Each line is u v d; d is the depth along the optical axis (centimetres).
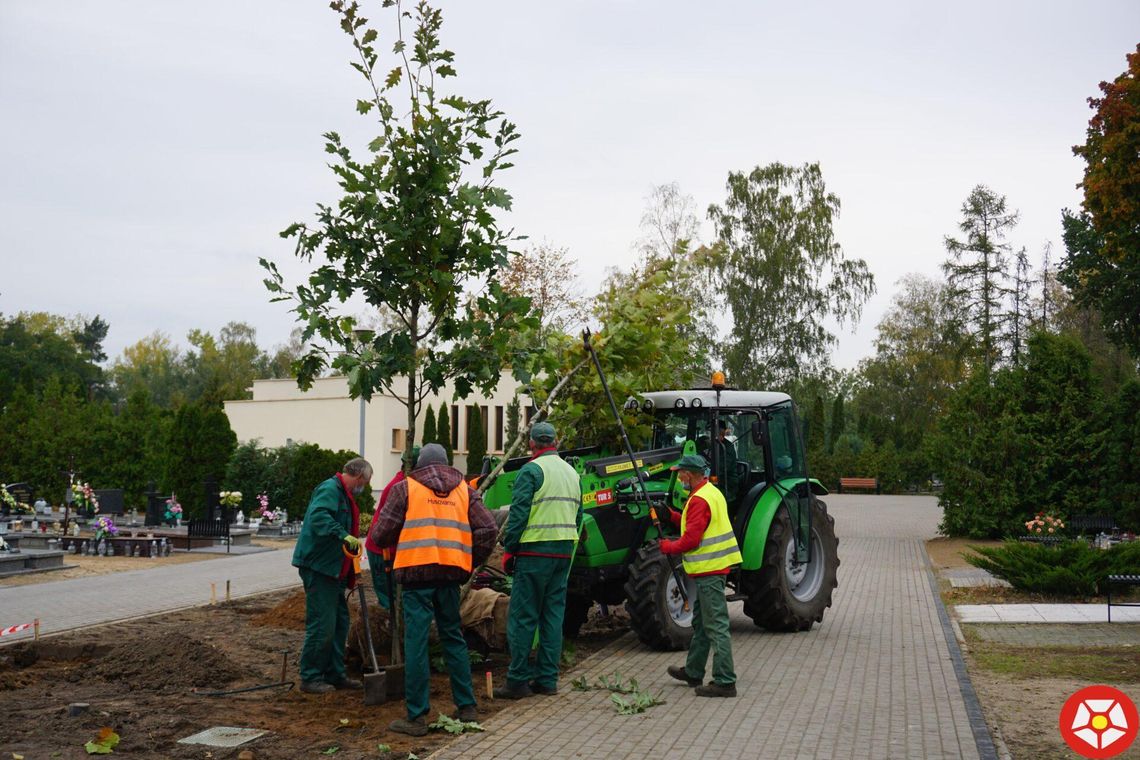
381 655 870
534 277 3666
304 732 671
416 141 809
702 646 823
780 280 4606
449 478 723
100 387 8575
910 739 666
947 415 2458
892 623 1187
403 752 626
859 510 3578
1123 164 2303
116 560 1912
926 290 6800
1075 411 2312
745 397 1177
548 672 807
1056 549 1432
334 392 4325
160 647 849
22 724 673
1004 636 1120
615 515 1020
